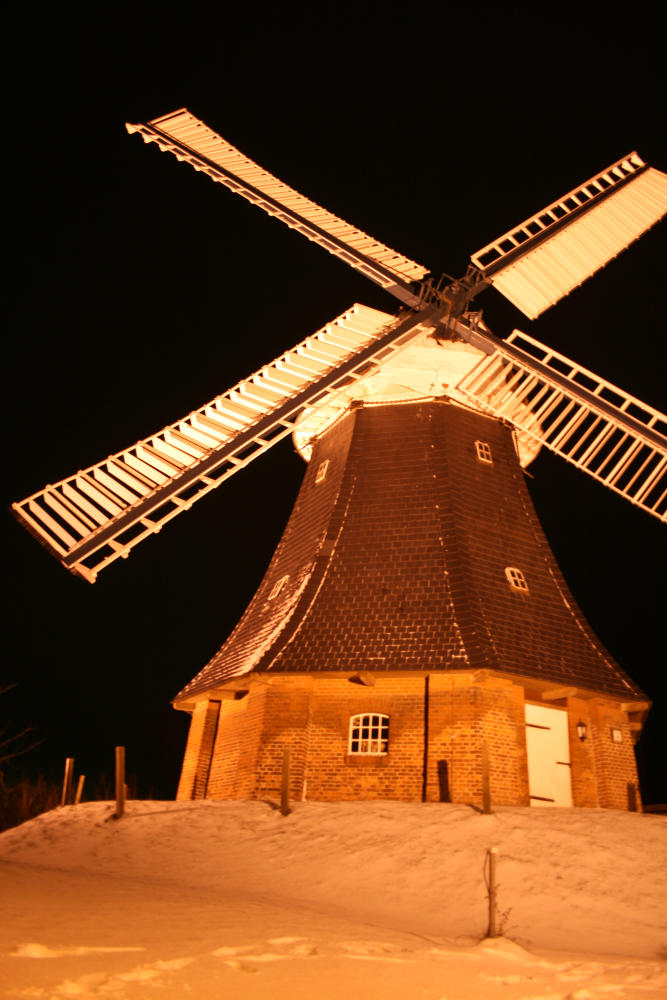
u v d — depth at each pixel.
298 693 18.14
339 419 22.53
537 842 14.02
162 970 7.12
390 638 18.03
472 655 17.34
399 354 20.39
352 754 17.64
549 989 7.48
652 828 14.55
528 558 20.16
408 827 14.74
